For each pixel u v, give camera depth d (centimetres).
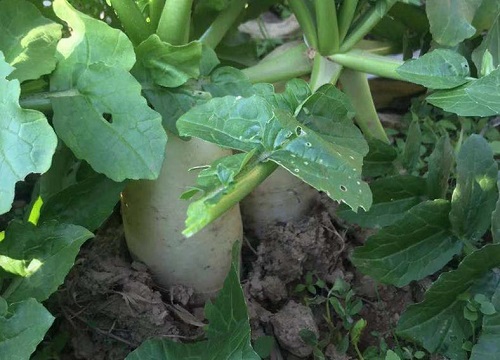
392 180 41
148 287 40
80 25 32
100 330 40
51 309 41
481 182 40
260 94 35
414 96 60
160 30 35
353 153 32
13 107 27
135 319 40
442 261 40
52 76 32
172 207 38
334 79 40
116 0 34
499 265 38
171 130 35
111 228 44
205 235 40
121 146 30
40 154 27
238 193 29
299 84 35
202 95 35
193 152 37
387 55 48
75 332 41
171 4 34
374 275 40
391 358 37
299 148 30
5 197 27
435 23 39
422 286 43
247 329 32
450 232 41
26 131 27
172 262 40
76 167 38
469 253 40
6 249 32
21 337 29
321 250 44
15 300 31
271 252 44
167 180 37
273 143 30
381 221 42
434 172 41
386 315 43
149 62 34
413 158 46
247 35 49
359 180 30
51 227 33
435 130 56
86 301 41
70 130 31
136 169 30
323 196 46
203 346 34
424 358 41
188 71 34
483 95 35
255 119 31
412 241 40
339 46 40
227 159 29
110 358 40
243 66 48
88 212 36
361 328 40
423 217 39
